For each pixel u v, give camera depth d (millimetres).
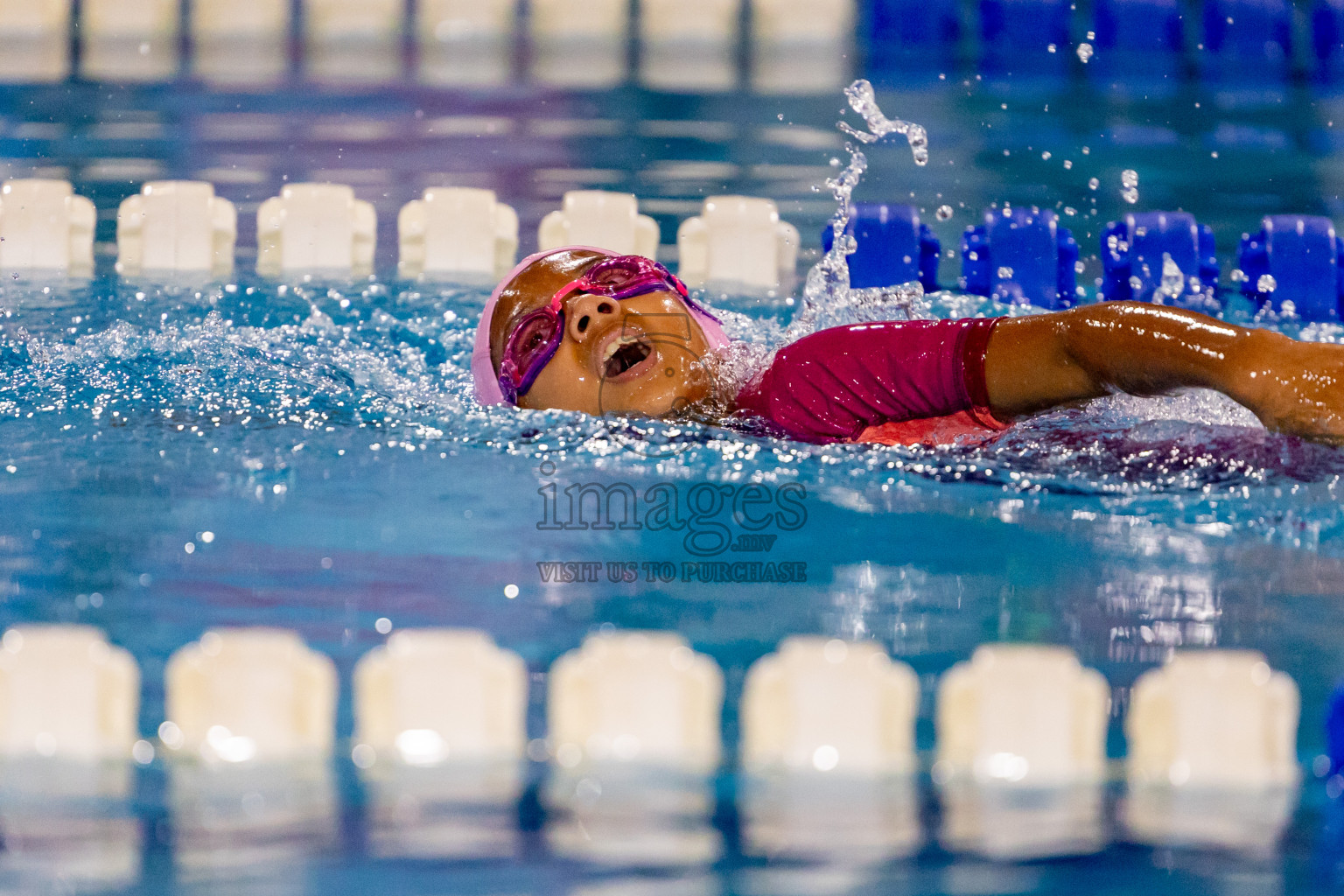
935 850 4688
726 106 21266
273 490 7859
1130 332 7598
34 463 8188
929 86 22250
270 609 6328
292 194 14812
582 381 8891
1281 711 5430
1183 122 20297
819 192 17000
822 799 5113
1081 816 5000
